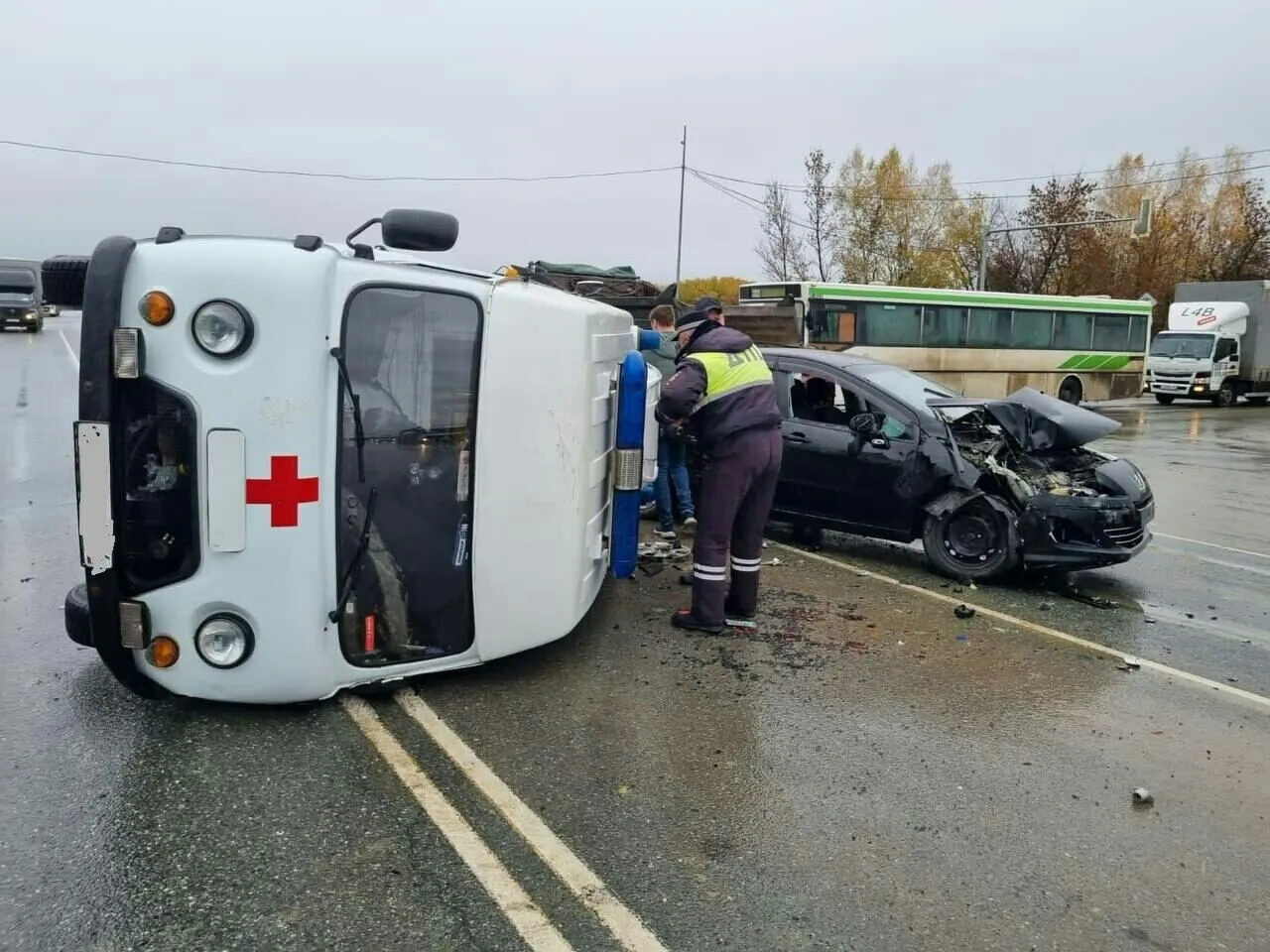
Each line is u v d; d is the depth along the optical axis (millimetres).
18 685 4238
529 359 4164
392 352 3924
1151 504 6953
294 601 3777
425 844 3119
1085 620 6055
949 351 22469
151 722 3896
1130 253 40938
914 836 3338
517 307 4121
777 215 37750
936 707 4520
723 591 5391
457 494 4168
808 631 5559
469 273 4285
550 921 2756
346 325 3768
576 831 3254
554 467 4305
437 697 4305
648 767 3750
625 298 11992
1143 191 41812
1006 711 4512
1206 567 7770
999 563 6652
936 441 6875
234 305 3529
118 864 2934
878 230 37531
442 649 4273
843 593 6410
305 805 3314
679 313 9883
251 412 3594
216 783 3434
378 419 3930
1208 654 5492
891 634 5578
